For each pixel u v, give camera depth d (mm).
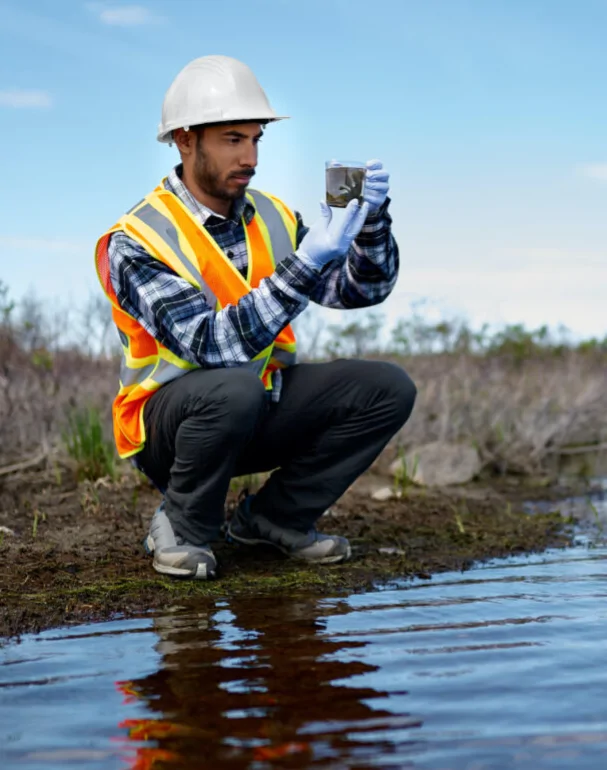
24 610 3178
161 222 3469
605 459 6969
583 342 10086
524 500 5477
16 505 4805
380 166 3434
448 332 8828
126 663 2664
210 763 2014
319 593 3445
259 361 3547
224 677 2535
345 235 3279
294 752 2061
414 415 6648
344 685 2461
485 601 3314
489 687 2434
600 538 4461
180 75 3555
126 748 2096
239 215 3588
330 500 3814
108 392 6543
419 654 2707
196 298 3336
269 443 3740
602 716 2240
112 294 3500
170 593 3414
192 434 3398
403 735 2139
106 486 5207
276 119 3479
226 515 4547
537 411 6871
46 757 2059
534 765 1980
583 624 3010
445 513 4941
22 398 6148
